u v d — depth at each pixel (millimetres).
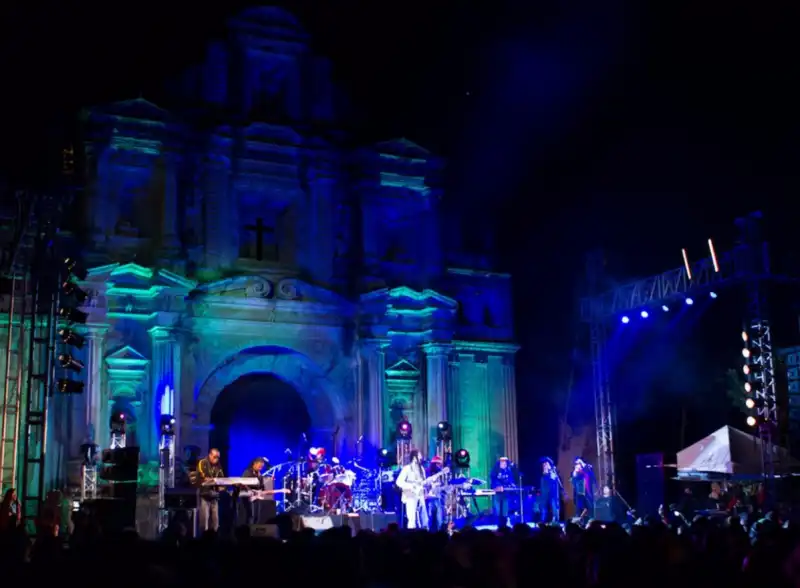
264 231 39344
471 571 10570
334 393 39125
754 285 32938
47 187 29562
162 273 35156
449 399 40188
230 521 29797
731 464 29938
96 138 36125
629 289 39250
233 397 43219
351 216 40656
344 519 31328
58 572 9438
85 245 35281
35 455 32938
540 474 46250
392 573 10992
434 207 41750
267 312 38156
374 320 39188
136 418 35000
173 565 9625
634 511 37500
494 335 42781
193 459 33219
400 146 41188
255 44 39688
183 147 37406
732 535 13289
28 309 34031
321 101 40750
